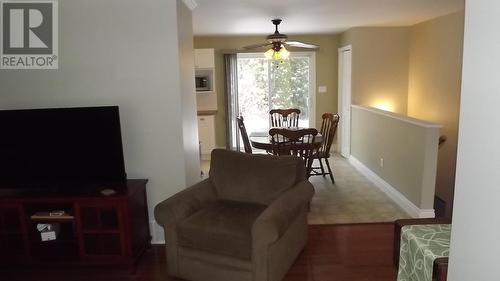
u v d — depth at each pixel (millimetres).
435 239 1832
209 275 2420
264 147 4184
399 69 6117
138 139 3018
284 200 2449
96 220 2678
